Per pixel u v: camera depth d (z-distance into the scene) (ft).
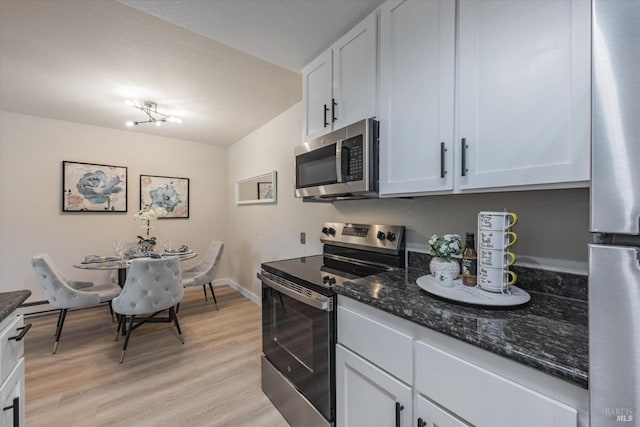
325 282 4.33
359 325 3.60
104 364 6.99
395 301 3.23
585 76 2.47
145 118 10.36
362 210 6.37
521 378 2.13
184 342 8.20
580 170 2.48
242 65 6.67
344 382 3.86
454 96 3.45
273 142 10.36
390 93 4.25
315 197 5.96
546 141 2.70
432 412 2.72
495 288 3.31
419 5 3.84
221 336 8.61
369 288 3.81
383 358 3.26
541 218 3.65
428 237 4.98
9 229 9.78
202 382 6.27
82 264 8.71
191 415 5.25
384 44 4.31
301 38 5.12
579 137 2.50
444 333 2.59
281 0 4.17
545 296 3.48
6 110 9.60
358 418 3.64
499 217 3.32
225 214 14.73
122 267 8.43
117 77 7.20
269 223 10.64
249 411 5.36
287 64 6.00
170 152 13.07
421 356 2.83
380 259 5.59
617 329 1.41
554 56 2.65
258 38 5.10
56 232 10.53
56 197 10.53
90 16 4.92
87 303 7.99
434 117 3.66
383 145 4.36
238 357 7.36
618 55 1.40
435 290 3.44
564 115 2.58
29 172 10.09
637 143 1.34
